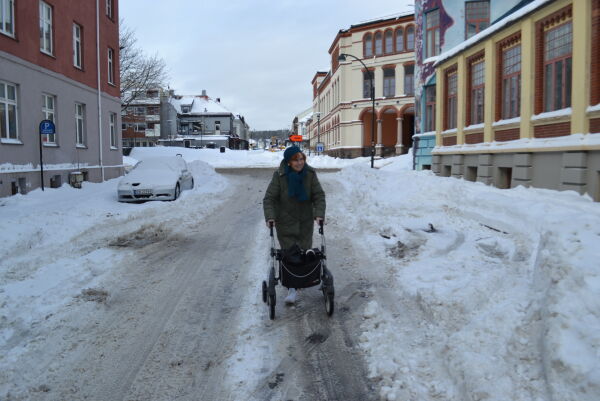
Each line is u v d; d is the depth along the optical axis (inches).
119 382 148.7
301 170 204.4
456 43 810.8
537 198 380.5
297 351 167.2
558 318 132.1
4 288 234.1
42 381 149.0
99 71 837.2
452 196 461.7
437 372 144.2
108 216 462.6
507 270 232.4
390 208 439.8
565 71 416.8
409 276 241.1
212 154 2166.6
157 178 597.0
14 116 591.5
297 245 203.8
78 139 783.7
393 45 1860.2
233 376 151.1
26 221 372.8
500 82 539.5
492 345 147.4
